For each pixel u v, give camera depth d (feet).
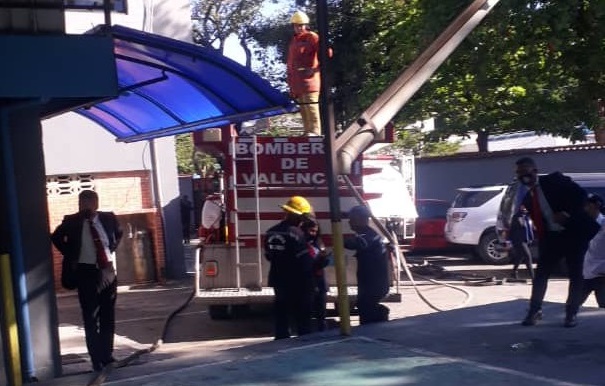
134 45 41.34
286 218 45.85
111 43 37.83
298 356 39.06
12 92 36.60
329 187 41.22
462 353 38.34
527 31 71.26
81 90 37.40
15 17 37.91
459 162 111.55
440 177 113.09
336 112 121.80
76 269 42.55
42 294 39.86
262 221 55.06
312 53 57.62
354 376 35.86
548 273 42.32
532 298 42.57
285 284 44.34
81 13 67.92
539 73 80.33
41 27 38.32
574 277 41.73
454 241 89.35
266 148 54.95
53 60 37.06
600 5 66.39
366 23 116.78
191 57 42.65
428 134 112.37
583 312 45.06
